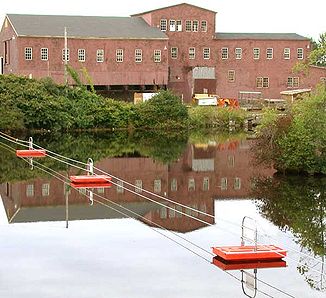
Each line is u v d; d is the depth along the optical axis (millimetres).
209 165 41875
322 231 23953
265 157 38375
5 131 60469
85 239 22312
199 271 18875
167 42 82812
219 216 26516
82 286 17641
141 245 21562
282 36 91875
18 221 24984
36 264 19469
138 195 30688
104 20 84375
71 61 78812
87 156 45125
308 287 17672
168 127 68125
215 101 80562
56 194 30391
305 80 90812
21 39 76375
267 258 19859
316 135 36656
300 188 33219
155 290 17359
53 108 62438
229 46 89188
